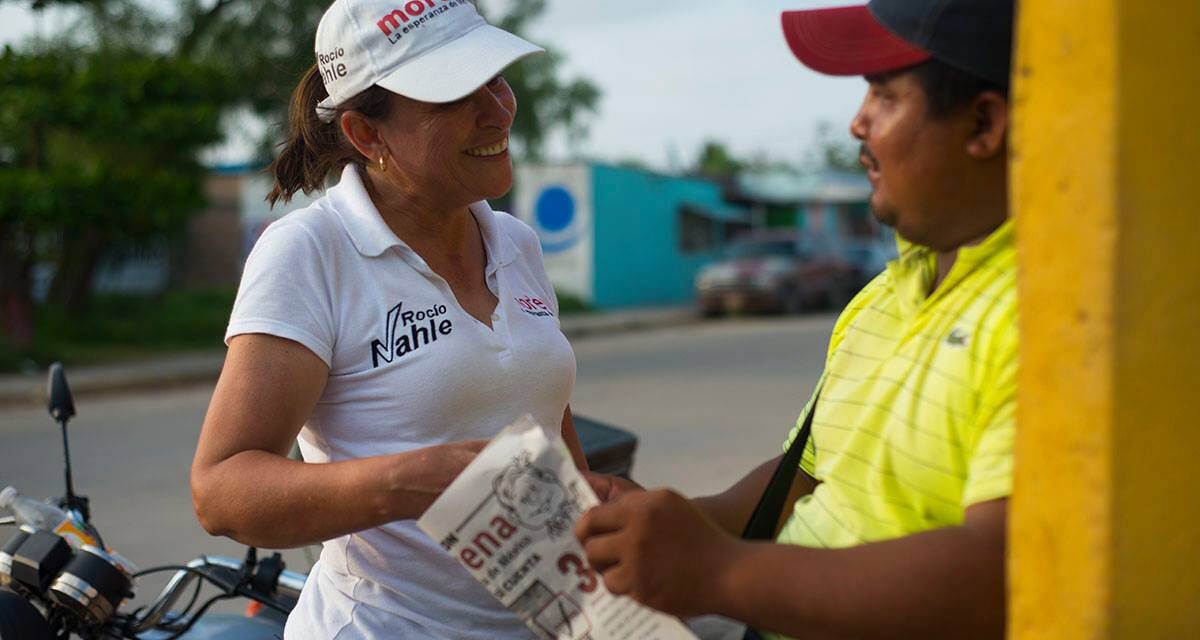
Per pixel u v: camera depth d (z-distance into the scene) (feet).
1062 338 3.14
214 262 80.74
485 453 4.24
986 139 4.11
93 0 48.70
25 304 48.70
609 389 37.63
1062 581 3.18
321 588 6.26
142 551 18.54
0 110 43.98
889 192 4.32
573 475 4.18
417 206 6.28
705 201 98.58
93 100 44.19
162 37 60.70
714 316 75.61
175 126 45.44
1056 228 3.15
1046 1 3.15
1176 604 3.11
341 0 6.14
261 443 5.49
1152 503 3.08
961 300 4.26
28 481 24.90
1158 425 3.07
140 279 78.84
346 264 5.92
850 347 4.83
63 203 43.60
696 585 3.84
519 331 6.34
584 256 84.02
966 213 4.25
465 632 6.00
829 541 4.54
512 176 6.39
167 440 30.12
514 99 6.52
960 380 4.11
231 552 18.26
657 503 3.91
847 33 4.40
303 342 5.66
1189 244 3.06
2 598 7.92
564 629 4.27
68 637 8.30
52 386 8.91
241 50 60.03
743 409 31.76
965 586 3.66
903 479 4.28
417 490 4.92
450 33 6.07
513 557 4.25
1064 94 3.11
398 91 5.93
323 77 6.30
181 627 8.82
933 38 4.06
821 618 3.73
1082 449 3.11
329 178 6.80
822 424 4.81
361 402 5.92
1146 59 3.01
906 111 4.20
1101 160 3.02
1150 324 3.04
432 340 5.94
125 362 49.37
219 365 48.24
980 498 3.83
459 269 6.42
